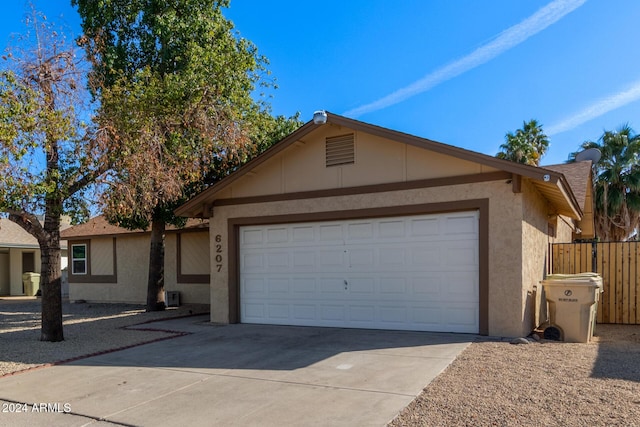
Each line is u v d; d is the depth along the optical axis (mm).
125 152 9602
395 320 10555
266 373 7188
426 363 7426
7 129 7871
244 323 12305
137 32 14586
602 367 7000
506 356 7754
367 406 5574
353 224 11141
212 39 14367
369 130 10367
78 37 10562
